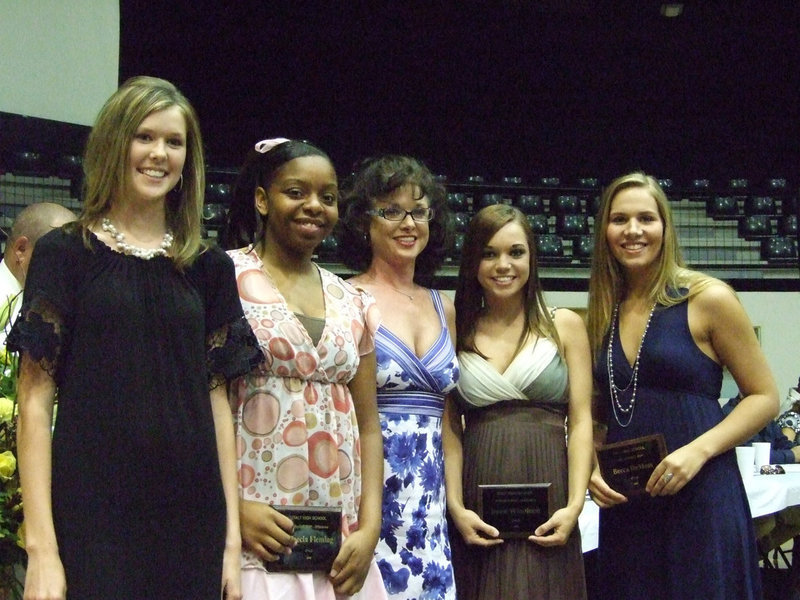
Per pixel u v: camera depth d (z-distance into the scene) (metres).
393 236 2.61
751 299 7.78
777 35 8.07
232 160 7.63
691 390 2.63
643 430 2.65
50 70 5.20
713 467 2.60
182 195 1.88
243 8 7.48
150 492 1.70
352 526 2.12
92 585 1.64
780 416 5.90
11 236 3.01
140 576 1.68
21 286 2.95
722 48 8.18
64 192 5.32
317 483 2.07
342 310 2.21
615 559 2.69
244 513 2.01
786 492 4.23
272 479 2.04
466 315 2.77
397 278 2.65
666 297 2.67
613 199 2.74
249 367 1.91
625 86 8.30
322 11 7.66
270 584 2.00
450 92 8.12
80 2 5.27
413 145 8.11
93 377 1.69
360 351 2.24
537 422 2.65
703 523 2.57
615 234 2.71
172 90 1.86
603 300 2.79
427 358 2.53
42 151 5.16
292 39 7.67
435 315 2.65
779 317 7.75
